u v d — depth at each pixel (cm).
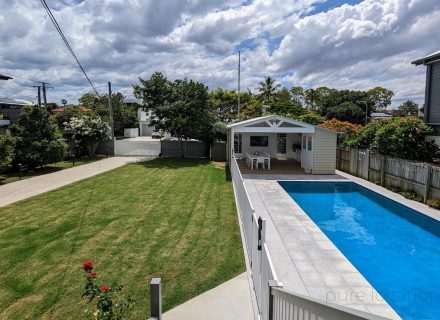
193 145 2475
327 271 556
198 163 2122
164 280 536
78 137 2359
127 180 1494
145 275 554
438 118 1488
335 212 1091
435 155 1332
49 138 1786
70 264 602
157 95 2248
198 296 484
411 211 980
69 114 3634
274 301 331
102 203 1066
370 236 859
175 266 588
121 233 771
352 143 1692
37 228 811
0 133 1683
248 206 627
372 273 645
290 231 763
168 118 2228
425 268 666
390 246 787
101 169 1841
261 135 2219
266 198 1106
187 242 709
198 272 564
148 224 839
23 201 1095
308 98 6750
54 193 1217
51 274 562
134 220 876
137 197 1152
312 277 534
